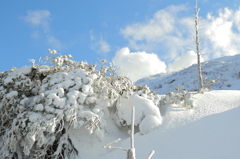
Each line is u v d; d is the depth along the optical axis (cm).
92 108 978
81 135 953
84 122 946
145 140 882
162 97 1170
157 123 928
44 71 1045
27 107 949
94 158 888
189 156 743
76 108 920
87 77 996
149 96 1070
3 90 1001
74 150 922
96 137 948
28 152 849
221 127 840
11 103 955
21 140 898
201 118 926
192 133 845
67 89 966
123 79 1105
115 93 1002
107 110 1022
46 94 932
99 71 1051
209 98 1101
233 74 4462
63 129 961
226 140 765
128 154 251
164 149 811
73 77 993
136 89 1116
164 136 870
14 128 895
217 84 4081
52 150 923
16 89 997
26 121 895
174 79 5447
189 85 4466
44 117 893
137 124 981
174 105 1069
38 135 857
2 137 997
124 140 935
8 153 905
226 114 923
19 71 1038
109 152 901
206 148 756
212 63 5781
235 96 1109
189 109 1019
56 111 896
